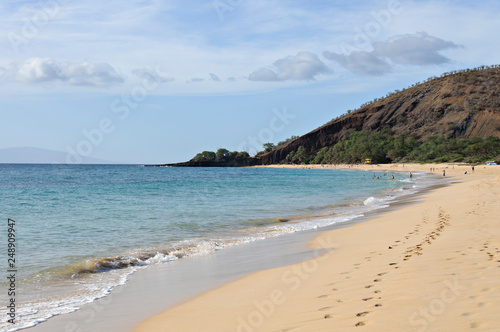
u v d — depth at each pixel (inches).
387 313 184.4
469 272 236.2
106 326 226.1
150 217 751.1
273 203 1030.4
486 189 1067.9
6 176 3152.1
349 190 1534.2
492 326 151.9
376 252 366.6
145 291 301.1
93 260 398.6
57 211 854.5
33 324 232.1
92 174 3713.1
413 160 5905.5
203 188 1724.9
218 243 507.8
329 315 196.9
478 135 7317.9
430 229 474.3
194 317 231.0
